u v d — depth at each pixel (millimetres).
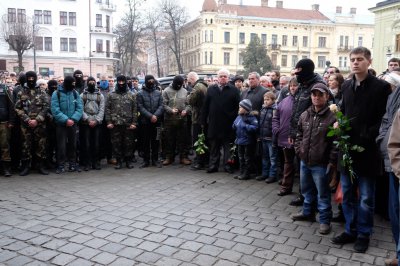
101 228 4594
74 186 6562
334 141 4035
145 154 8258
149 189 6355
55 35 47250
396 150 2996
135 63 63375
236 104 7488
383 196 5016
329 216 4480
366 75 3906
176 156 9594
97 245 4121
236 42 65875
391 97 3660
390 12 37344
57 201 5676
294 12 70438
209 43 65000
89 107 7852
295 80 5902
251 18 65688
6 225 4699
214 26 64750
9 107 7285
